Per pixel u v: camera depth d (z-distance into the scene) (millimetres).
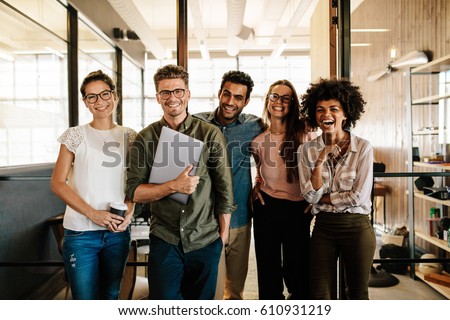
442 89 2898
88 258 1609
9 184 2406
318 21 3176
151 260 1562
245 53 7105
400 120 3557
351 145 1666
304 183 1720
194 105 6930
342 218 1650
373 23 4156
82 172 1616
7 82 2902
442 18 2947
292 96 1905
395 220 3678
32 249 2635
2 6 2848
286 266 1976
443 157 2816
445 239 2674
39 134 3188
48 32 3324
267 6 4742
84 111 3633
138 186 1517
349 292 1698
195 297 1598
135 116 3756
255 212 1985
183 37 2242
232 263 2062
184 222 1523
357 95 1717
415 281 2898
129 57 4582
